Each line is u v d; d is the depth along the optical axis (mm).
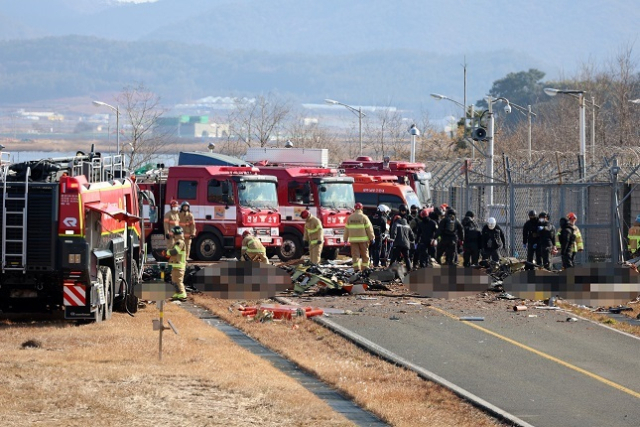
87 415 33562
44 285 50125
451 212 75188
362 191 94938
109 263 52844
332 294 64812
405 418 35344
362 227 73438
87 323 50625
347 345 48719
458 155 186125
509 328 54219
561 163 100625
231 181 85312
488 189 103688
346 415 35875
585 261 85750
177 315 55375
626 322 57406
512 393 40375
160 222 86688
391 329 53156
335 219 87375
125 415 33656
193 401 35969
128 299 55500
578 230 76438
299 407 35656
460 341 50531
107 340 46188
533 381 42500
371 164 101875
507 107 101250
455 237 75125
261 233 85500
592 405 38688
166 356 43094
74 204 48562
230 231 85125
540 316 58031
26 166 50156
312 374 42219
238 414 34531
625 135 168625
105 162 57938
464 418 36188
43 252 48656
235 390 37531
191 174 85500
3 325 50031
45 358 41781
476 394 40125
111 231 53250
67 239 48594
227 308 58406
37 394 35750
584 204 85875
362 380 41219
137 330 49312
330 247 88000
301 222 87688
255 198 85625
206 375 39594
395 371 43219
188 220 80188
